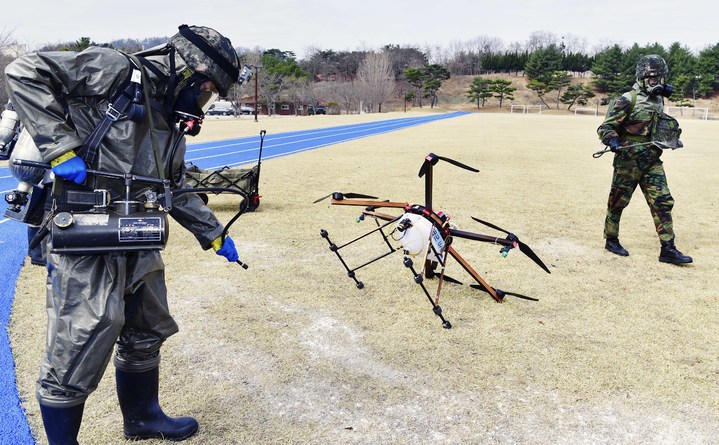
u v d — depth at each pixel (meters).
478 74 152.62
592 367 4.04
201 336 4.38
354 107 114.94
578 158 18.98
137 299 2.72
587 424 3.35
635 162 6.64
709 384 3.84
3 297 5.09
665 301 5.41
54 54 2.30
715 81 114.44
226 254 2.97
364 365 4.00
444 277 5.62
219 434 3.15
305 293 5.39
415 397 3.60
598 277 6.12
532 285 5.81
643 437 3.24
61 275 2.43
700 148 24.94
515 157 19.06
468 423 3.33
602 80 120.44
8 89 2.29
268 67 99.69
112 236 2.40
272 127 38.16
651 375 3.94
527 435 3.23
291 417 3.35
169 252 6.59
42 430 3.16
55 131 2.28
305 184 11.85
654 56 6.42
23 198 2.64
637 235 8.09
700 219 9.39
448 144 24.33
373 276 5.92
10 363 3.86
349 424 3.29
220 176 8.34
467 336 4.52
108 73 2.37
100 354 2.48
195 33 2.51
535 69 124.38
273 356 4.10
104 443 3.01
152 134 2.53
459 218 8.91
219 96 2.66
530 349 4.30
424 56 160.38
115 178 2.47
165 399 3.49
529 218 9.04
